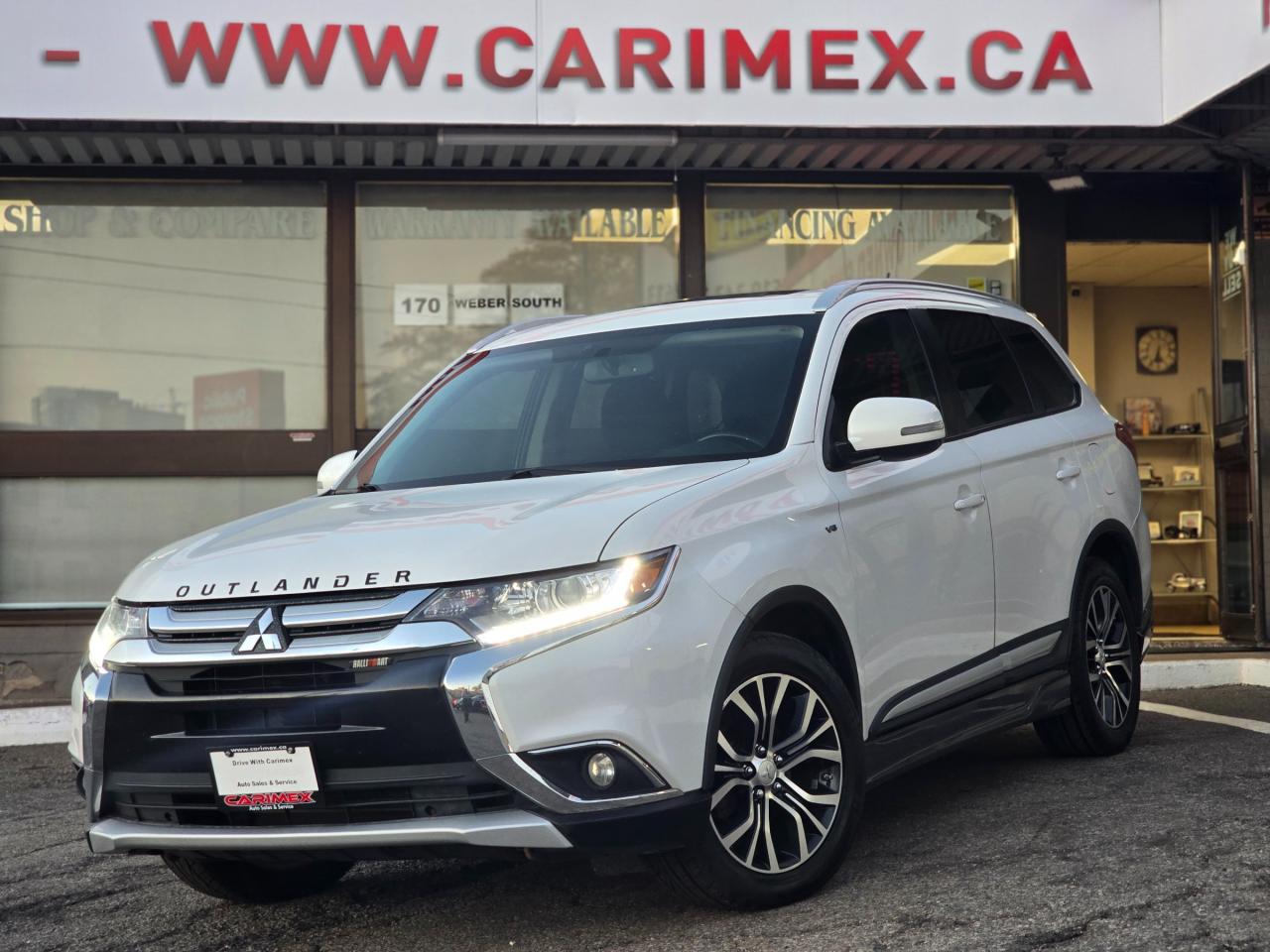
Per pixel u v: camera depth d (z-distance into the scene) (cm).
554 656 344
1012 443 527
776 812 393
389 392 998
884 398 438
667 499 379
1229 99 880
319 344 995
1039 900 375
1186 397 1462
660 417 452
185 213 991
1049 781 533
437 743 340
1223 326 1073
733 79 897
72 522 978
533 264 1008
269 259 994
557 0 887
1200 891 376
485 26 883
